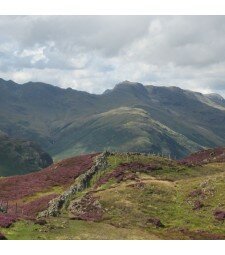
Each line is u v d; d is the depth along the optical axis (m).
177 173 101.38
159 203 77.44
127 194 81.62
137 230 63.88
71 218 69.38
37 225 58.19
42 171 124.00
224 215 68.25
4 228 54.03
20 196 101.88
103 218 71.31
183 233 63.12
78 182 97.69
